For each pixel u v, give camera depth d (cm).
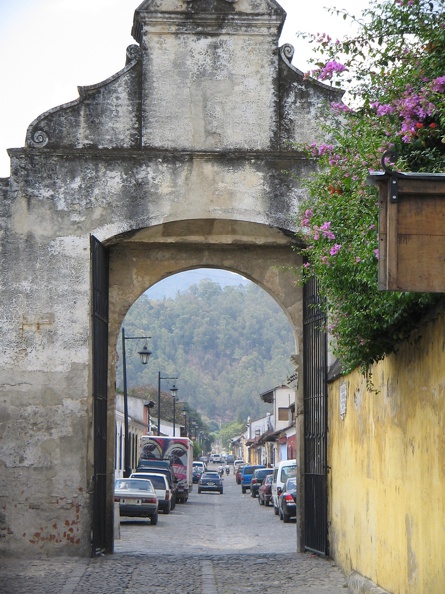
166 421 8781
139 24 1705
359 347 1091
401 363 1033
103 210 1658
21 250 1652
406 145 993
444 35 952
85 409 1620
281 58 1703
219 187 1666
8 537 1579
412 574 973
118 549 1917
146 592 1245
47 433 1612
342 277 1066
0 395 1622
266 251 1844
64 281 1648
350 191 1082
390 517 1082
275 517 3338
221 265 1834
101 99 1678
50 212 1658
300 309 1828
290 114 1689
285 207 1666
